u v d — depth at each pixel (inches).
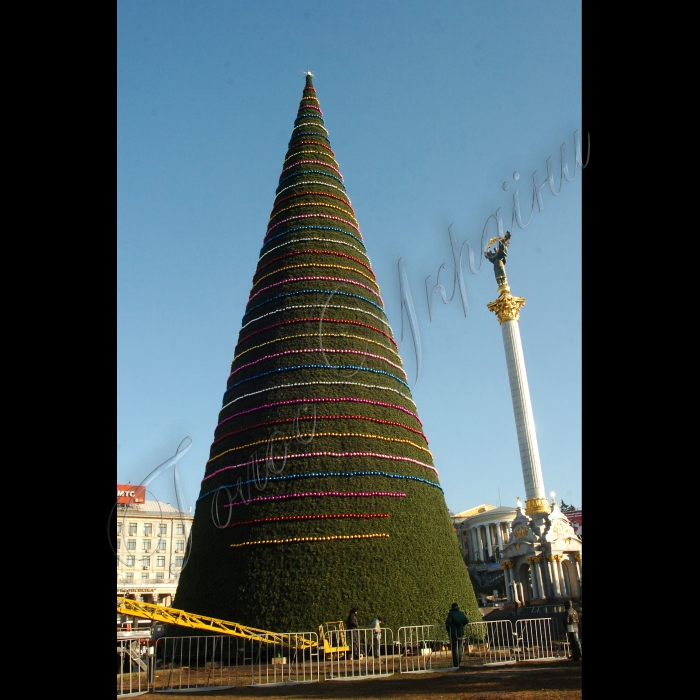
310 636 1156.5
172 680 1008.2
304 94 2101.4
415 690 737.6
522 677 813.9
